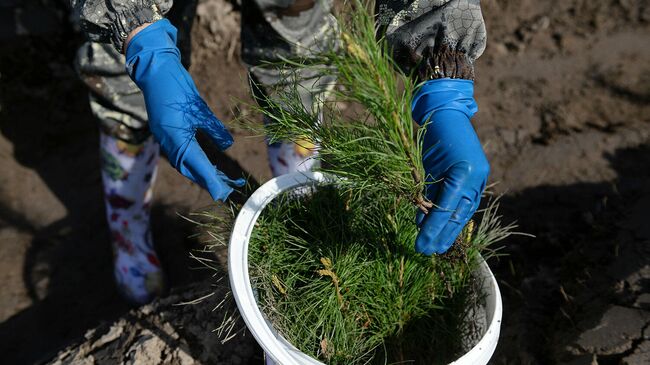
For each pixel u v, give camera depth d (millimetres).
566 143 3064
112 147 2311
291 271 1586
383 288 1591
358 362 1514
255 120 3250
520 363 2041
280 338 1369
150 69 1528
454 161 1349
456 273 1613
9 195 3143
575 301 2117
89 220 3051
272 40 2053
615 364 1842
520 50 3623
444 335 1559
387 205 1659
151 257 2623
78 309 2707
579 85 3389
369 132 1336
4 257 2896
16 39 3438
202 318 2051
